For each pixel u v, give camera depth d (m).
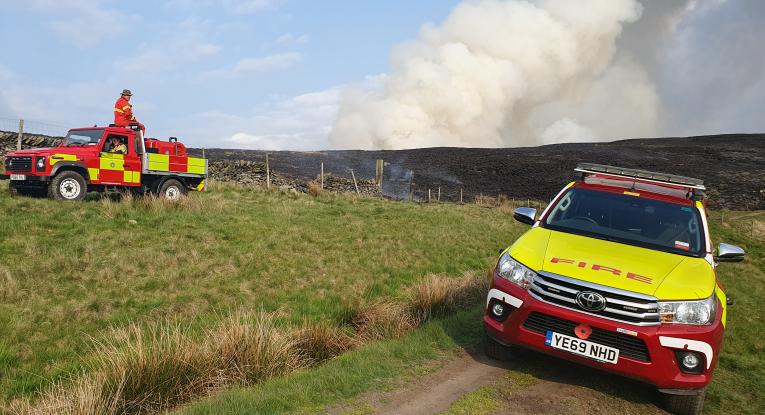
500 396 4.44
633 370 4.20
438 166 49.94
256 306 7.48
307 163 44.09
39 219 10.51
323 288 8.72
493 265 11.77
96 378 4.38
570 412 4.27
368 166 46.59
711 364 4.20
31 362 5.20
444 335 5.95
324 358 5.74
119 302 7.02
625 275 4.43
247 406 3.94
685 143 76.88
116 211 11.96
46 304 6.65
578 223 5.56
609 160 55.31
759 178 47.03
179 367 4.65
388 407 4.07
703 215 5.53
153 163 14.41
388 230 14.26
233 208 14.67
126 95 14.48
